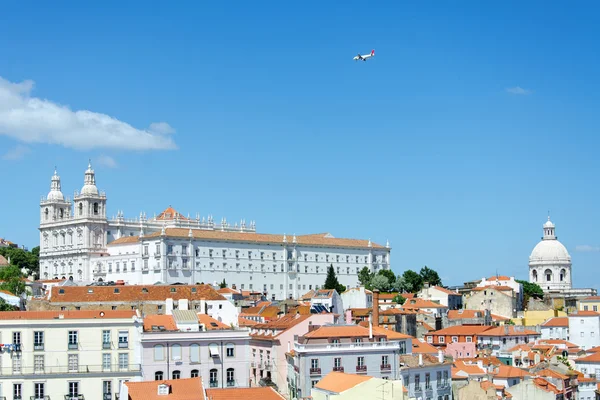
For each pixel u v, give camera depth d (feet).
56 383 539.29
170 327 602.44
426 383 602.85
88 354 552.82
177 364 576.20
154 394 446.19
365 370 568.82
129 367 560.20
